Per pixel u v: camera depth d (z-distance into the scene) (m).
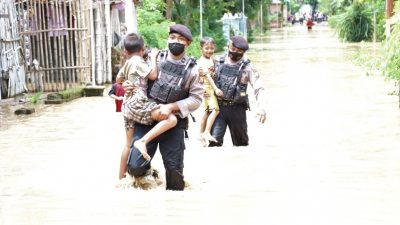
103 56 22.95
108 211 6.53
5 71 18.39
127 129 7.89
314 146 10.66
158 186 7.94
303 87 20.52
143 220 6.16
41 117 14.91
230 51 10.60
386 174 8.30
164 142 7.71
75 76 20.30
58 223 6.11
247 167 8.96
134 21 25.20
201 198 7.10
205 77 10.62
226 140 11.60
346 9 56.12
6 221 6.23
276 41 56.66
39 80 19.80
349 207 6.56
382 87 19.94
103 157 9.91
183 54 7.70
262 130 12.55
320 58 34.75
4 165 9.42
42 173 8.75
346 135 11.72
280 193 7.27
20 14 19.47
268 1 70.50
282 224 5.96
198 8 42.19
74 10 20.39
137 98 7.57
